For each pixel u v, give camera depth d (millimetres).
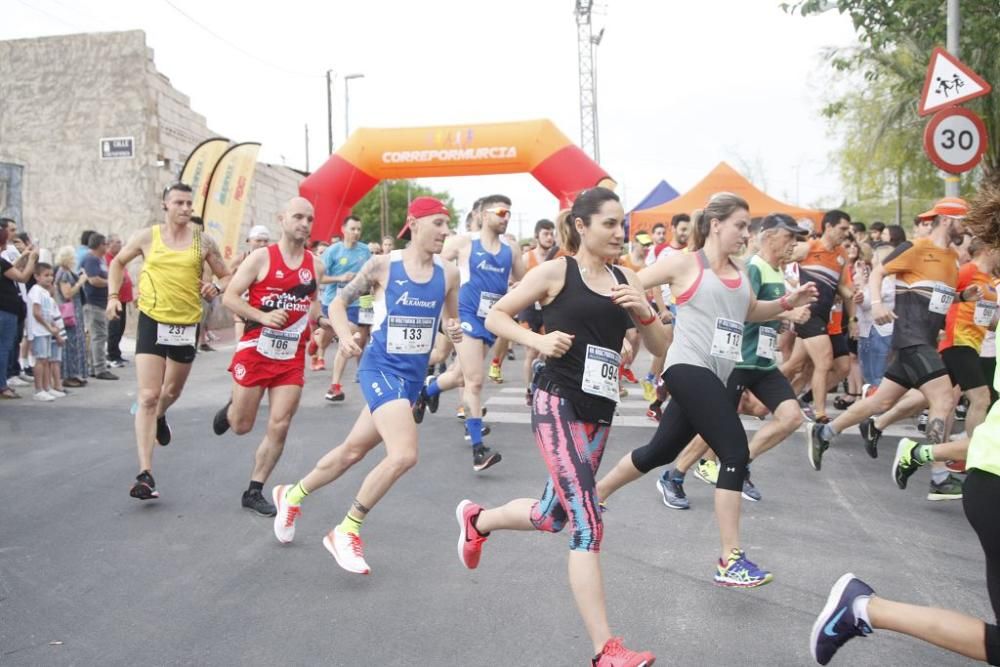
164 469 6434
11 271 9273
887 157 22234
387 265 4332
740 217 4207
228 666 3289
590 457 3414
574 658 3373
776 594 4078
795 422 5020
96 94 18281
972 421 5930
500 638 3553
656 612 3850
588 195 3430
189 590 4070
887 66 19188
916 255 5914
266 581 4191
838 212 7531
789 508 5613
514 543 4801
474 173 17094
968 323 5922
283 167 27641
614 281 3549
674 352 4234
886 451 7422
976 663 3361
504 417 8891
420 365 4410
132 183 18328
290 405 5227
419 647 3465
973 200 2869
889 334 8984
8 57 18438
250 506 5363
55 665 3285
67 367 10602
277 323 4918
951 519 5402
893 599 4047
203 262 5609
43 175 18531
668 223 18031
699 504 5648
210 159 15148
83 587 4102
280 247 5137
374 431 4410
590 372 3410
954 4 8664
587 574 3119
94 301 11320
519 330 3408
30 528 5004
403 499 5684
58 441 7418
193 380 11539
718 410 4066
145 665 3295
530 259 10461
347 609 3850
